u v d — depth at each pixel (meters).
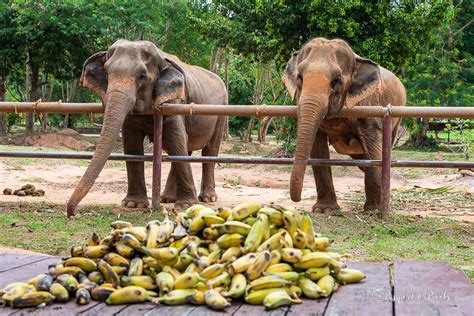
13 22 29.94
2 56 30.06
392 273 4.20
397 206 10.81
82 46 30.14
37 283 3.58
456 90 28.73
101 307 3.46
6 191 11.41
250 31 22.03
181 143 9.49
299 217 3.95
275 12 20.47
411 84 28.62
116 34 28.67
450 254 6.55
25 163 17.53
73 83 34.22
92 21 28.09
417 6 21.22
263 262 3.60
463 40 32.53
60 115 42.66
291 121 22.67
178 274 3.70
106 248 3.84
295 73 8.77
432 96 28.08
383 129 8.40
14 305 3.44
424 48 28.08
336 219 8.55
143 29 28.28
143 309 3.42
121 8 27.70
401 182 16.55
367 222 8.35
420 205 11.16
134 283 3.63
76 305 3.49
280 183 16.20
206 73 11.94
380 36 19.78
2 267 4.27
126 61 8.61
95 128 42.88
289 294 3.57
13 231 7.43
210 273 3.62
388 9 19.86
